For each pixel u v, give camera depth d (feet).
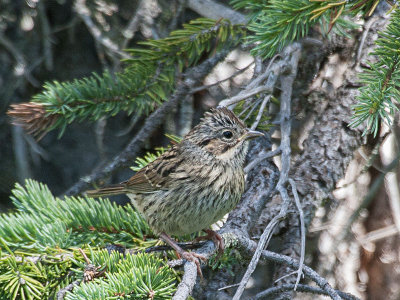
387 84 22.71
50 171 52.60
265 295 25.36
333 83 36.55
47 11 50.55
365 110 22.26
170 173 28.55
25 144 51.83
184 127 45.65
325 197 30.27
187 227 28.63
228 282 32.45
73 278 25.18
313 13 25.11
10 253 25.25
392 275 42.73
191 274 23.43
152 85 34.37
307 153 31.30
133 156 37.78
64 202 29.48
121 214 29.99
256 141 33.24
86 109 33.58
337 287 43.01
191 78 36.19
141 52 34.17
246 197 29.76
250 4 29.68
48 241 26.76
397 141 39.52
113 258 23.49
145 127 36.70
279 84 35.60
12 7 49.90
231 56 45.42
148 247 27.71
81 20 49.24
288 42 27.91
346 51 36.17
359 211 39.40
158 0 45.98
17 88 50.90
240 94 28.30
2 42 49.62
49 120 33.27
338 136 31.07
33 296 24.77
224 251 26.50
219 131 28.78
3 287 24.64
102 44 46.70
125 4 48.01
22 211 29.35
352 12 25.05
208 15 40.52
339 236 40.52
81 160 52.54
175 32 33.81
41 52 50.60
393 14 23.89
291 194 30.19
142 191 29.43
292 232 29.50
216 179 28.04
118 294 21.02
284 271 28.55
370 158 36.22
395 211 42.29
